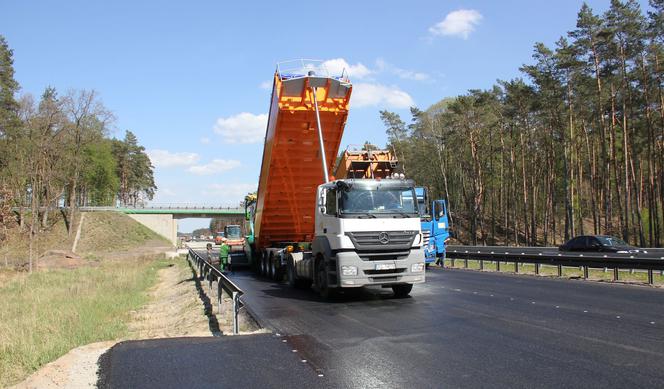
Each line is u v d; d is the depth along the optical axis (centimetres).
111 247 6762
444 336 827
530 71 4678
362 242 1247
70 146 5903
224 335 871
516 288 1525
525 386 555
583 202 6588
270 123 1741
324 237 1336
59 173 5622
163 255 5356
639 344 745
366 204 1273
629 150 4647
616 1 3941
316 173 1827
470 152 6303
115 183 9031
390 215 1276
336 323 976
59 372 653
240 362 676
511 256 2192
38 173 5025
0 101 5572
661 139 4447
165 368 647
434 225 2602
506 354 697
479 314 1038
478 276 2005
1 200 4431
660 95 4028
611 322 925
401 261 1270
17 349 895
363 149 1748
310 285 1698
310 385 573
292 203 1934
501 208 6869
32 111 5250
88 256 5206
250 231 2552
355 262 1243
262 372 627
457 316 1018
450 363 655
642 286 1557
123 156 10412
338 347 763
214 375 614
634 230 4697
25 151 5038
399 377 599
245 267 3067
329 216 1312
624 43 3956
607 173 4588
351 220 1249
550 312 1048
